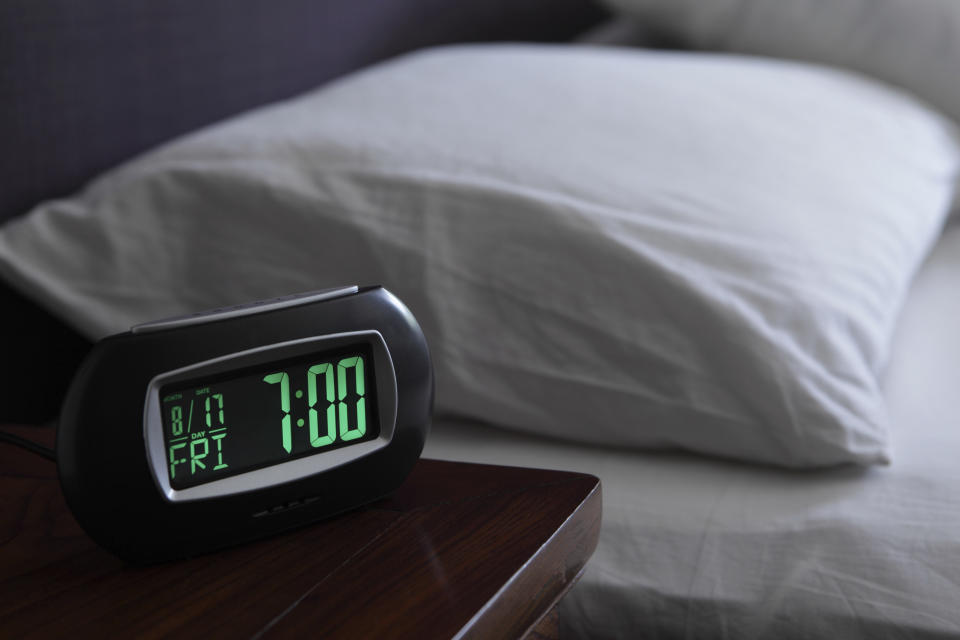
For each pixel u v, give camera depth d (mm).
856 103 1042
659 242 705
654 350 665
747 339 647
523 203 718
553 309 688
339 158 782
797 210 787
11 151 806
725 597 586
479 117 850
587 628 615
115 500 384
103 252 760
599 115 867
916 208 922
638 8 1320
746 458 657
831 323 682
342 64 1178
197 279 757
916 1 1197
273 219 748
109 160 897
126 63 895
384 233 723
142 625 366
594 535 480
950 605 546
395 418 448
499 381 696
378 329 439
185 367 389
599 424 683
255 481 413
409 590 387
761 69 1055
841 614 562
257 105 1056
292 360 420
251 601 381
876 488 621
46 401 869
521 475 497
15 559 424
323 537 434
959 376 763
